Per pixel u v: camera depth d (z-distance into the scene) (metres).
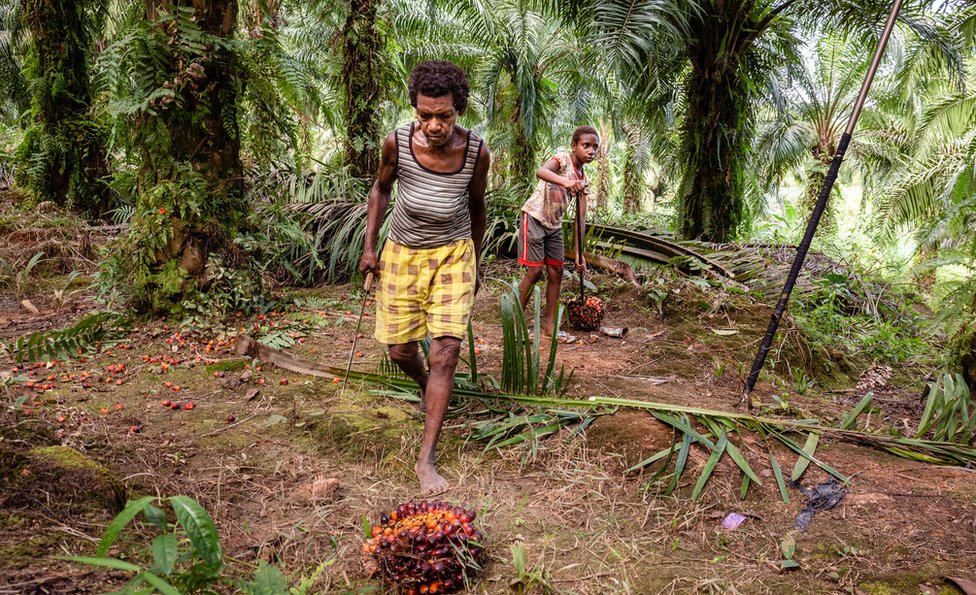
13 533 1.99
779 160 16.16
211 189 4.93
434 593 2.17
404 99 12.00
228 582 1.72
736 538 2.58
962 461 3.06
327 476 2.93
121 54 4.58
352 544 2.45
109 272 5.11
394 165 2.86
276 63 5.05
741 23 8.84
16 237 6.68
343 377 3.85
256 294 5.17
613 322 5.61
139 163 4.97
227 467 2.91
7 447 2.32
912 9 8.47
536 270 4.96
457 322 2.85
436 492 2.80
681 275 6.61
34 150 8.02
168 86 4.57
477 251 3.15
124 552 2.07
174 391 3.71
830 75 15.28
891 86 13.62
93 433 2.96
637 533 2.61
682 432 3.17
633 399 3.76
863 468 3.00
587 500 2.82
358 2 7.67
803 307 5.91
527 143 14.29
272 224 5.72
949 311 3.88
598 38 7.55
